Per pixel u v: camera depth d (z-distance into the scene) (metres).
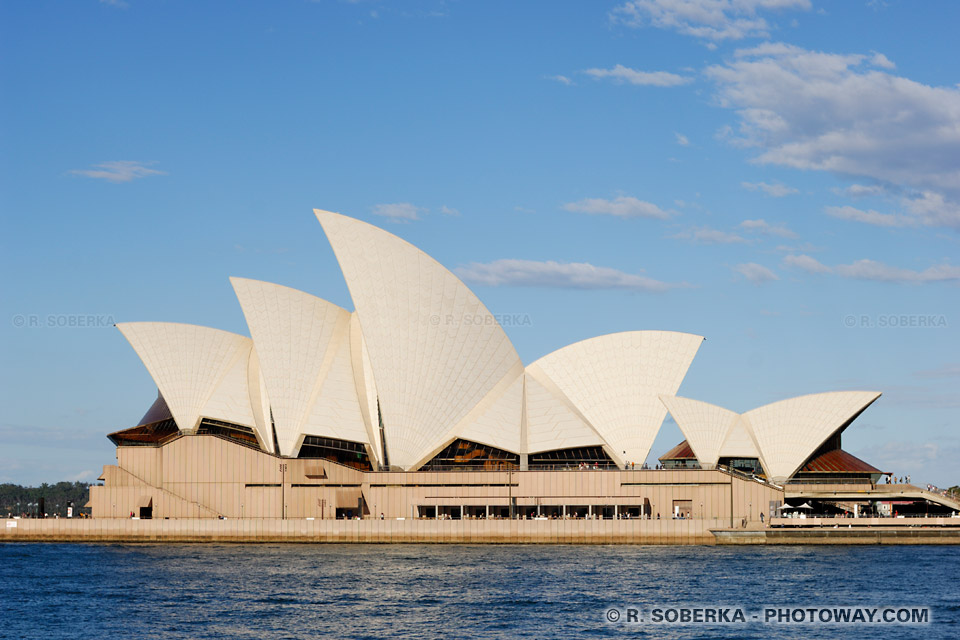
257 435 103.81
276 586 68.75
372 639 52.97
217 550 91.50
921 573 73.75
